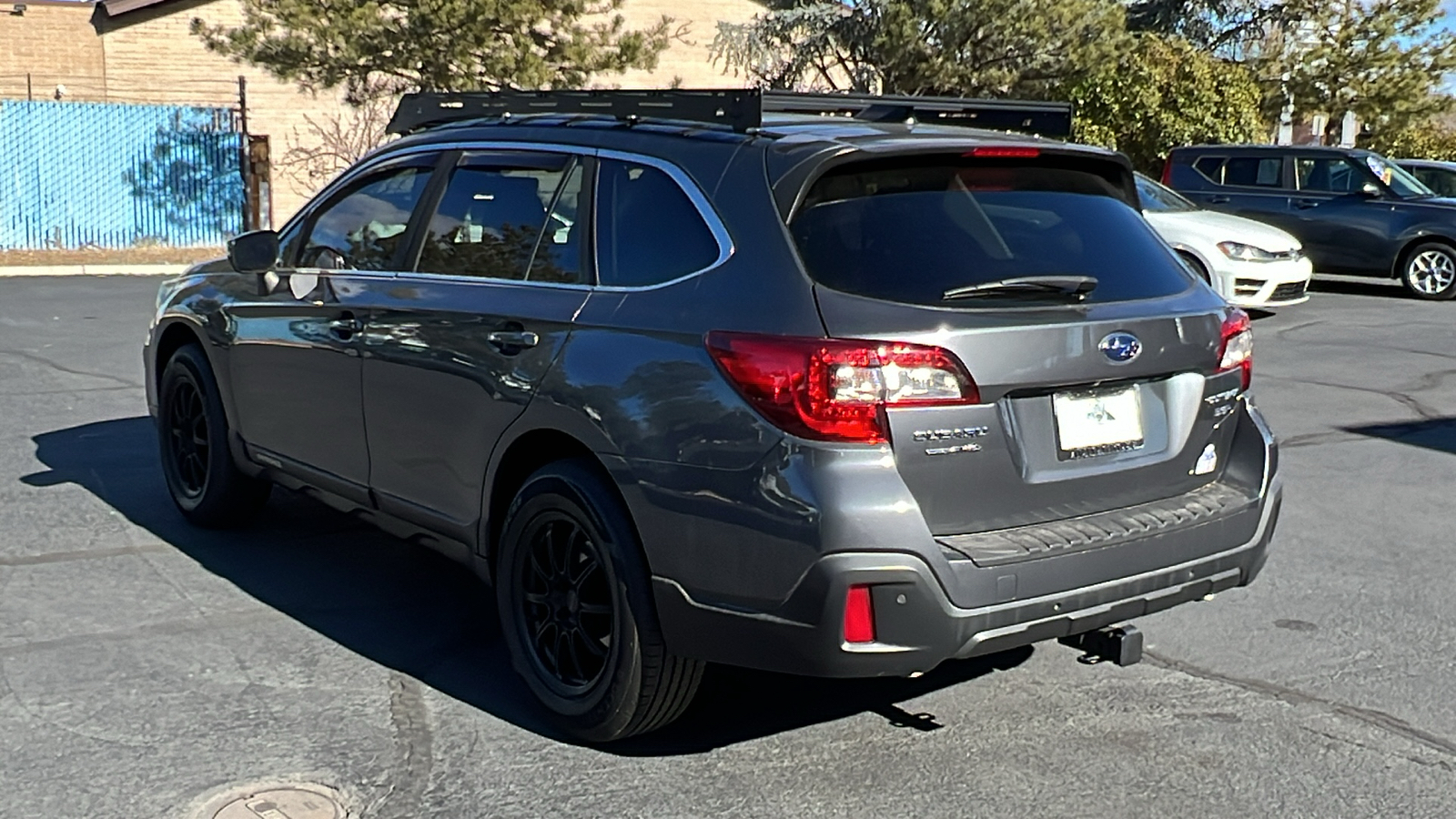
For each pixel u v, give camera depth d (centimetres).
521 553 435
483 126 500
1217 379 429
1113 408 403
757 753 419
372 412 503
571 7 2150
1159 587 402
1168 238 1482
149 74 2597
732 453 370
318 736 424
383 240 520
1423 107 2797
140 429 851
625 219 424
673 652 392
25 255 2177
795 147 394
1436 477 784
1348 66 2758
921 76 2256
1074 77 2245
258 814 372
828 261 376
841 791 394
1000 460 375
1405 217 1720
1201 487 432
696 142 418
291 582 569
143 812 372
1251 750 425
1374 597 573
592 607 413
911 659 363
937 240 388
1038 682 479
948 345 365
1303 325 1464
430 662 488
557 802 385
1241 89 2280
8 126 2205
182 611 532
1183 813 384
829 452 357
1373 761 418
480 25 2059
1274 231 1496
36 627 510
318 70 2167
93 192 2294
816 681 477
